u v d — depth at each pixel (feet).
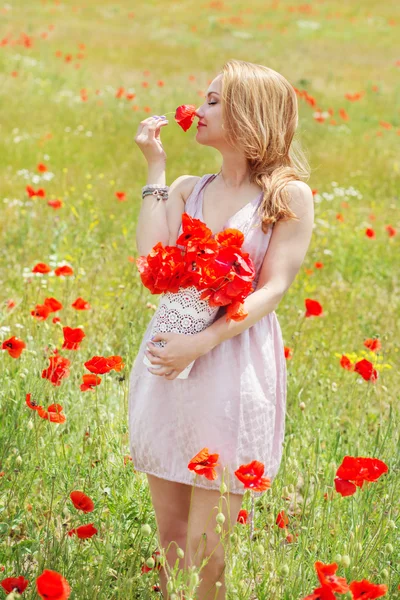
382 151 45.83
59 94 50.11
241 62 9.78
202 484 9.36
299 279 25.09
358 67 81.46
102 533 11.69
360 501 12.05
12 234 25.32
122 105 49.73
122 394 15.35
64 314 19.17
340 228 30.73
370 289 25.77
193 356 9.10
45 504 12.17
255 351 9.66
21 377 14.14
